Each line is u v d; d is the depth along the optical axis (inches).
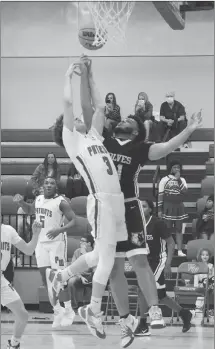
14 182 538.3
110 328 378.0
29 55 630.5
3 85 634.8
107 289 447.2
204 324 393.1
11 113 633.6
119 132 247.9
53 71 632.4
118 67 629.9
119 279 246.1
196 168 563.8
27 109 634.2
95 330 238.1
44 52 630.5
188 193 553.0
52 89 633.6
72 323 397.1
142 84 628.4
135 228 243.1
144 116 553.0
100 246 233.3
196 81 623.2
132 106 629.3
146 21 622.5
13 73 634.8
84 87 249.4
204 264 406.9
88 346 309.3
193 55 621.0
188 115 624.1
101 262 234.1
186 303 422.6
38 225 274.1
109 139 247.4
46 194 375.2
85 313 237.6
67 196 504.4
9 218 465.1
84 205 484.1
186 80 624.4
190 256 440.1
